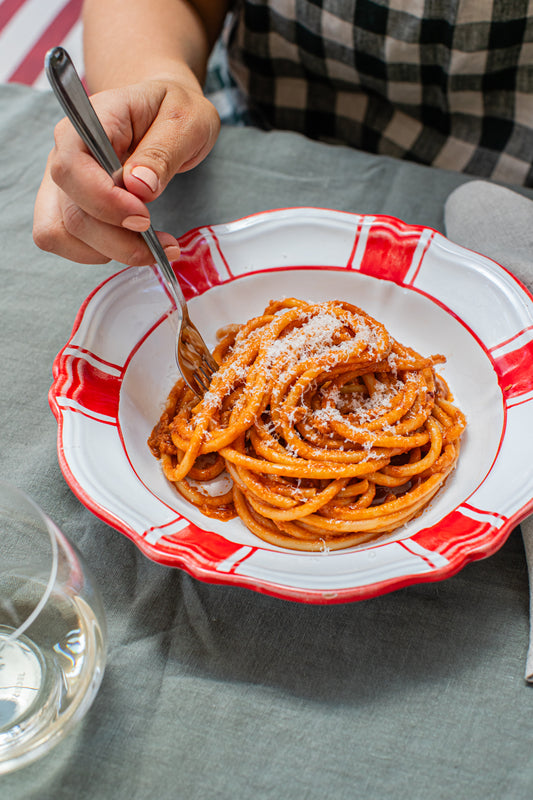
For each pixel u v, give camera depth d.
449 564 0.79
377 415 1.05
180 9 1.70
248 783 0.76
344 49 1.73
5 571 0.78
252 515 1.01
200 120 1.12
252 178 1.48
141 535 0.83
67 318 1.28
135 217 0.94
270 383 1.03
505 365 1.08
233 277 1.21
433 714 0.81
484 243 1.27
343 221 1.23
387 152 1.91
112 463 0.95
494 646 0.86
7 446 1.09
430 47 1.65
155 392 1.12
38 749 0.72
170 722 0.80
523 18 1.52
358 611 0.90
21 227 1.42
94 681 0.75
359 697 0.83
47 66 0.77
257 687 0.83
